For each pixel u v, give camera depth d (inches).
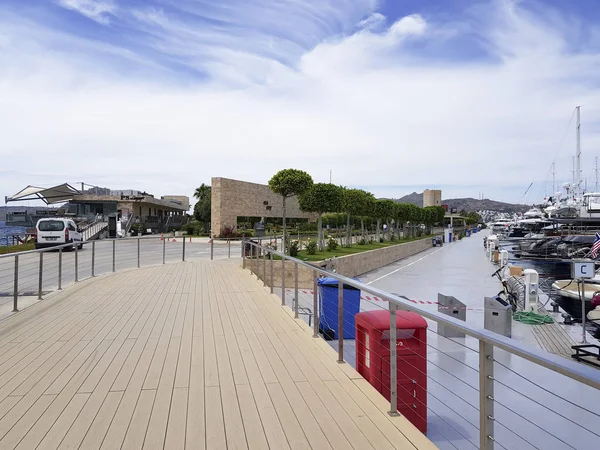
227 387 155.6
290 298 451.8
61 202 1776.6
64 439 118.0
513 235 2447.1
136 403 141.8
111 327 244.7
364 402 142.3
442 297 356.5
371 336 165.6
